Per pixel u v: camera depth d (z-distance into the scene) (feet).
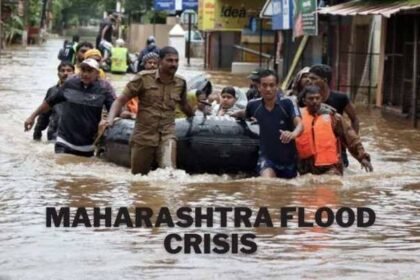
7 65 215.72
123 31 408.46
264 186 62.23
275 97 65.82
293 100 66.18
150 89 65.62
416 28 108.68
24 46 368.89
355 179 66.23
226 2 236.63
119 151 70.90
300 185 63.00
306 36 158.92
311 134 66.33
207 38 250.78
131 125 70.95
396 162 77.66
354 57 142.31
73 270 40.06
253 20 226.79
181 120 69.26
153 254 42.88
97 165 71.26
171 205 54.70
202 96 77.20
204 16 238.07
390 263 41.75
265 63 219.41
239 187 62.03
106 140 72.84
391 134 99.04
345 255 43.16
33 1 446.60
